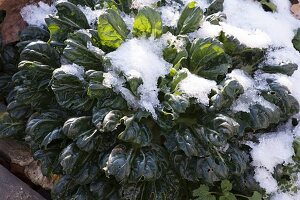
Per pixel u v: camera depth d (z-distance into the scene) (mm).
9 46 2736
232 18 2834
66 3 2385
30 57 2348
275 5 3076
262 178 2393
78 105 2229
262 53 2594
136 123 2094
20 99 2346
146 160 2092
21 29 2729
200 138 2166
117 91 2158
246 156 2398
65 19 2416
